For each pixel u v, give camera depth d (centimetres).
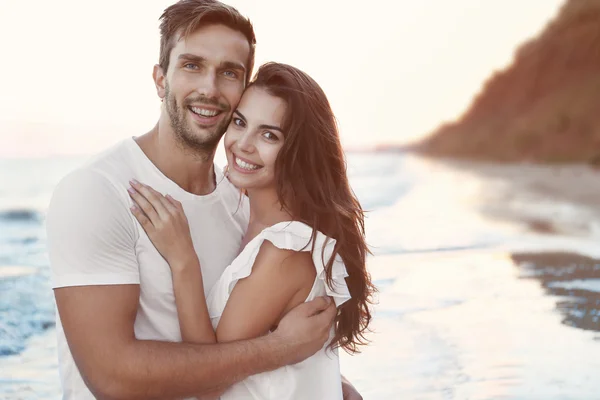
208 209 273
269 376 245
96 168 239
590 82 5991
